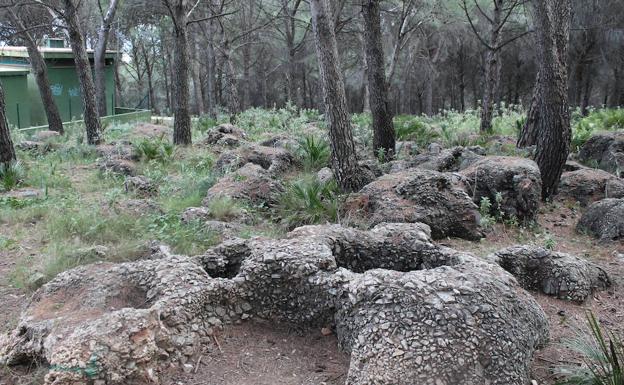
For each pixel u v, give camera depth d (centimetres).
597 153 975
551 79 734
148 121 2261
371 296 349
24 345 349
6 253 571
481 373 308
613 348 322
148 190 839
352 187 756
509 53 3092
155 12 2728
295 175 950
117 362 313
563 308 456
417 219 616
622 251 599
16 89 1942
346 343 354
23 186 883
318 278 386
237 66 3481
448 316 323
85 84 1285
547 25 717
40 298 392
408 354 311
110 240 600
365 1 957
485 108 1325
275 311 396
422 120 1841
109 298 379
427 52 2897
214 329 379
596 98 3512
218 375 347
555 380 352
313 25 736
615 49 2584
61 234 608
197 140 1364
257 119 1759
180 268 400
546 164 760
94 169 1020
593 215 659
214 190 761
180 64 1247
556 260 484
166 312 359
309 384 340
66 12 1259
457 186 670
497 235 648
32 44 1541
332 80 739
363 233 463
